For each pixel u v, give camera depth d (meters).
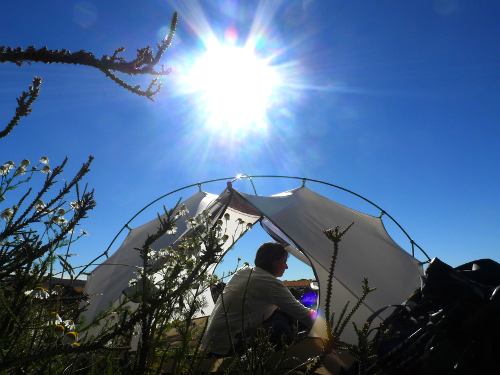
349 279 3.93
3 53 0.67
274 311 3.45
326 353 1.14
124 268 4.29
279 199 4.92
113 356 1.26
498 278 2.83
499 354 2.19
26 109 0.92
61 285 1.43
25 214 1.25
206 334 3.18
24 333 1.15
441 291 2.52
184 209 1.64
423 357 2.33
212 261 1.12
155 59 0.79
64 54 0.72
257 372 1.55
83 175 1.30
